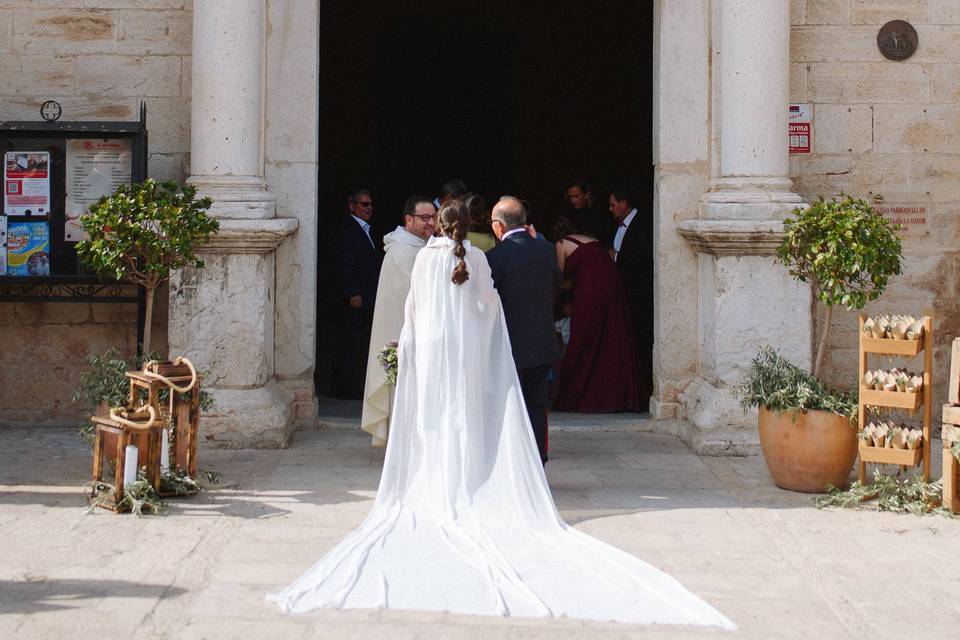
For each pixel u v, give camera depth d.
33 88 8.95
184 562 5.70
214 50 8.41
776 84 8.60
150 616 4.97
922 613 5.17
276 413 8.37
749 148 8.59
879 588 5.50
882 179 9.25
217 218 8.13
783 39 8.62
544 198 16.47
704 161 9.03
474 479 6.57
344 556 5.75
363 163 16.52
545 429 7.37
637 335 10.79
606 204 12.91
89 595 5.21
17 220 8.43
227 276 8.30
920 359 9.27
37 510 6.58
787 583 5.57
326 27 16.38
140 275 7.40
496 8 16.33
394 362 7.50
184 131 8.98
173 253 7.36
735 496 7.22
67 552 5.82
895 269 7.21
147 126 8.98
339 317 10.73
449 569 5.61
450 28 16.72
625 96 16.06
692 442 8.55
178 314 8.30
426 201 8.04
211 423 8.23
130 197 7.47
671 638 4.85
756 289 8.43
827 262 7.02
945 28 9.22
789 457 7.23
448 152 17.00
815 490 7.26
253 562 5.73
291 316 9.02
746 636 4.89
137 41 8.95
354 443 8.62
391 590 5.31
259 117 8.66
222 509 6.69
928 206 9.27
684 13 8.96
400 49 16.83
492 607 5.13
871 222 7.10
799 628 4.99
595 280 9.74
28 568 5.56
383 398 7.89
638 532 6.41
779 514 6.79
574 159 16.39
